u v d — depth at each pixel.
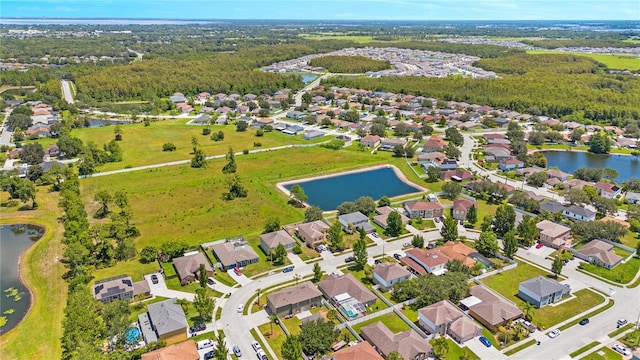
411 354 86.62
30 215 159.00
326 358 87.12
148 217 155.75
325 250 133.25
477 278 117.50
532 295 106.50
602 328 97.38
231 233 144.75
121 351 86.06
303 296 104.44
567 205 160.38
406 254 128.12
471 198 173.62
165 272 119.75
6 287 115.81
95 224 148.88
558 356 89.00
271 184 188.88
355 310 102.31
